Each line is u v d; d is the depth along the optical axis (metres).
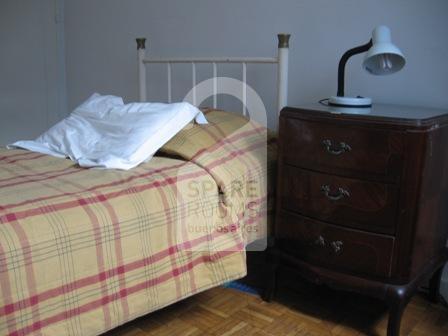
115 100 1.93
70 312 1.14
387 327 1.46
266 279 1.76
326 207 1.51
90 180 1.36
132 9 2.74
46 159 1.66
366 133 1.38
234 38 2.29
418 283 1.47
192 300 1.78
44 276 1.09
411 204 1.36
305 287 1.89
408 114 1.43
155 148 1.61
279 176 1.64
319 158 1.50
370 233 1.43
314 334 1.56
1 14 3.44
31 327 1.07
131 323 1.62
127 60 2.84
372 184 1.40
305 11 2.03
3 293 1.03
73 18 3.12
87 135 1.76
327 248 1.53
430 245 1.53
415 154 1.32
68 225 1.14
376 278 1.45
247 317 1.67
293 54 2.09
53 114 3.34
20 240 1.06
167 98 2.64
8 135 3.50
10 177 1.40
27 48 3.37
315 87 2.05
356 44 1.90
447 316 1.67
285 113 1.58
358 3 1.88
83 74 3.15
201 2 2.39
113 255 1.22
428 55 1.73
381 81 1.86
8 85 3.51
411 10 1.75
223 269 1.49
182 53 2.53
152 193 1.34
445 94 1.72
